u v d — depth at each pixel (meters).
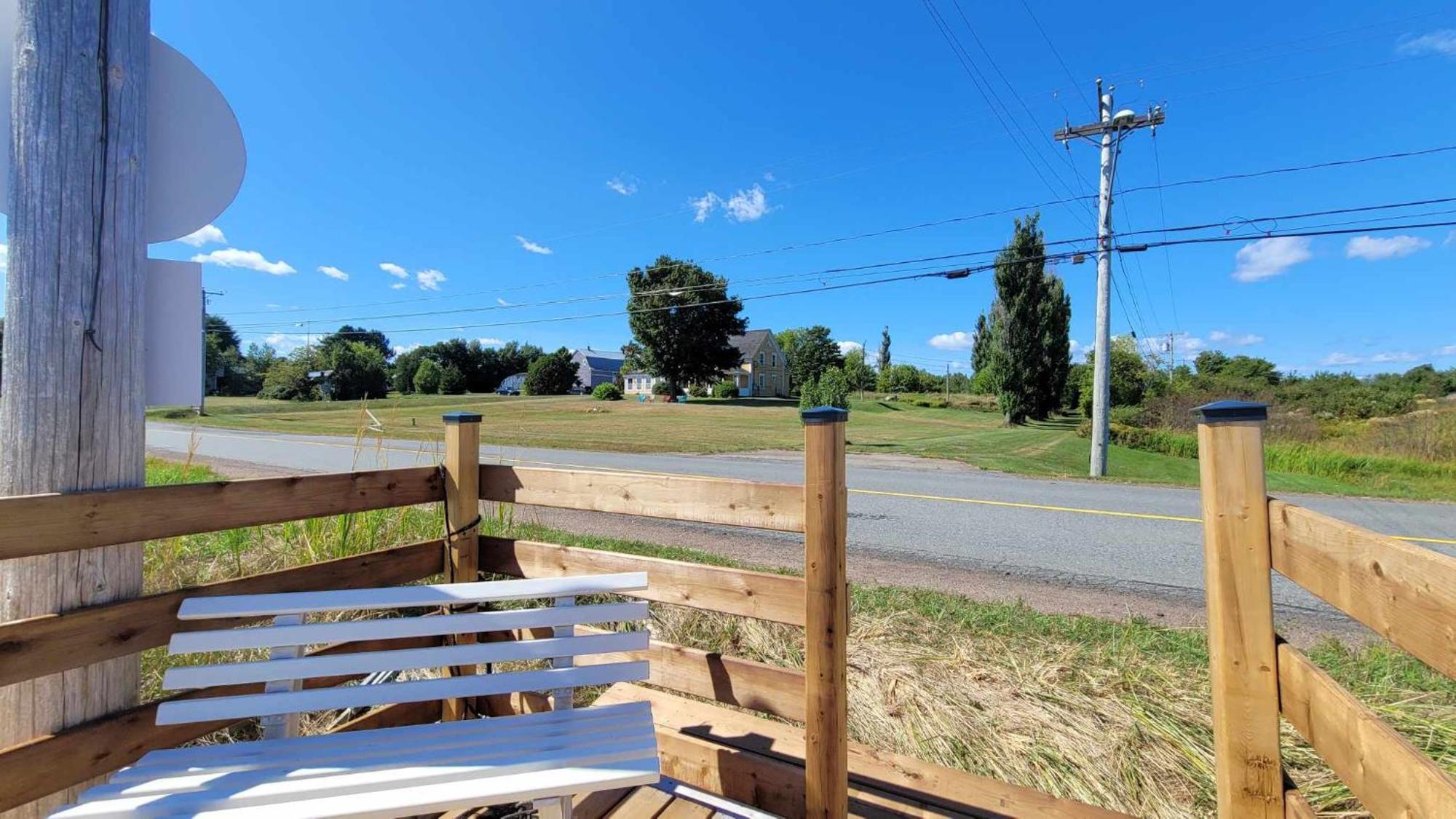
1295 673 1.25
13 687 1.42
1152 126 11.50
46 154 1.45
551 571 2.16
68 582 1.45
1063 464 13.12
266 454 13.02
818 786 1.64
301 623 1.61
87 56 1.49
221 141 1.75
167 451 13.63
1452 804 0.79
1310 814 1.17
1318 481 12.23
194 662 2.50
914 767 1.99
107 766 1.52
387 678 2.45
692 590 1.88
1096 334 11.74
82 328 1.48
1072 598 4.05
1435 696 2.50
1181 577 4.64
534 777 1.41
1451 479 12.84
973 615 3.41
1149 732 2.26
